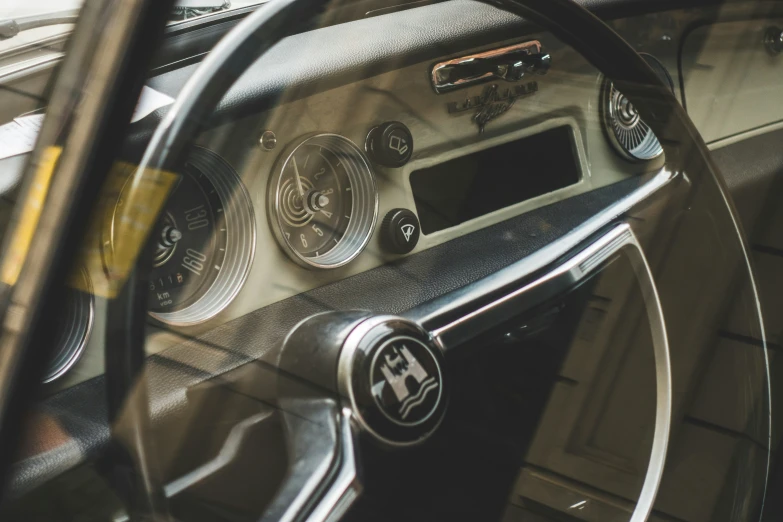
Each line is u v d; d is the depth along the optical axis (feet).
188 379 3.02
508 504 3.12
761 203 4.03
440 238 4.42
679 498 3.48
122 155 2.63
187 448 2.87
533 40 4.67
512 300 3.36
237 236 4.23
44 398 2.93
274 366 2.95
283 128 4.39
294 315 3.91
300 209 4.49
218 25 4.08
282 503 2.72
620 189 4.46
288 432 2.84
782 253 3.82
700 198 3.71
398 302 3.90
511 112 4.71
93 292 2.78
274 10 2.95
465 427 3.15
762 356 3.71
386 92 4.68
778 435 3.74
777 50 4.91
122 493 2.72
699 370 3.58
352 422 2.77
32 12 3.41
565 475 3.25
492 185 4.59
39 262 2.64
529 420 3.25
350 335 2.84
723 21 4.84
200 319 3.87
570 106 4.50
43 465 2.80
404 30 4.75
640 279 3.55
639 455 3.40
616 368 3.42
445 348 3.22
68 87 2.68
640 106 3.72
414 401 2.85
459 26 4.78
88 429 2.86
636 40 4.93
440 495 2.96
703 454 3.53
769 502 3.65
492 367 3.29
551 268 3.47
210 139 4.01
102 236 2.64
